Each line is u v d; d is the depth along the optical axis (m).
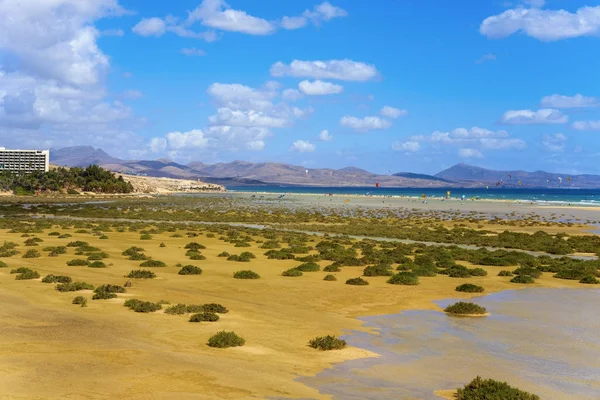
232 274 36.34
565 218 113.75
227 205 165.50
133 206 148.75
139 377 14.59
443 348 19.06
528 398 13.54
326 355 17.81
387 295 29.50
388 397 13.95
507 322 23.42
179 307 23.86
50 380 14.03
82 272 35.47
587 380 15.89
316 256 45.72
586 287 33.22
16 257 42.78
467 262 45.66
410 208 153.62
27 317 21.78
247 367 16.06
